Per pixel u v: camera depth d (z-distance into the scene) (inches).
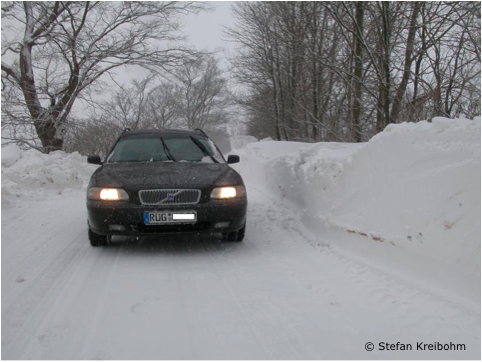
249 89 981.2
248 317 127.4
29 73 615.8
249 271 172.6
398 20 350.9
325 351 107.7
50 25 621.6
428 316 125.9
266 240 227.8
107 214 186.7
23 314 128.0
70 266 176.4
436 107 311.1
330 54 442.3
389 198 170.1
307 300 141.1
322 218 216.4
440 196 146.3
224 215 192.7
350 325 122.4
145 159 230.7
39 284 154.0
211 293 147.2
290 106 775.7
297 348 109.0
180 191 189.0
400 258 158.4
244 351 107.0
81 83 635.5
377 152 183.3
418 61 351.3
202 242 222.5
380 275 159.8
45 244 212.2
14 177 389.7
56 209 314.7
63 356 103.6
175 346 109.3
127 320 124.4
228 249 208.7
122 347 108.4
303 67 651.5
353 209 193.6
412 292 142.0
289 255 197.5
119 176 197.8
